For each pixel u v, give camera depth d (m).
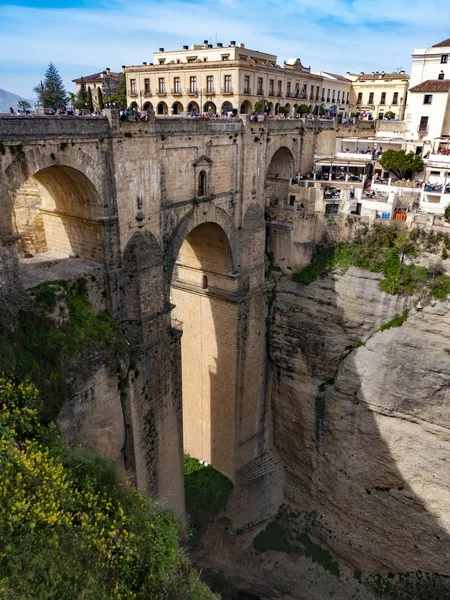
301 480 44.31
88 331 24.94
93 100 63.31
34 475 16.38
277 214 41.62
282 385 44.00
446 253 35.72
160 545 17.97
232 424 41.91
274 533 43.44
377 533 39.78
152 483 31.30
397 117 87.62
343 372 39.78
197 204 32.31
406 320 37.06
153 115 26.92
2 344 20.77
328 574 40.91
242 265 38.69
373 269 38.66
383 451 38.72
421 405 36.66
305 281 41.19
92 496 17.41
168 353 30.84
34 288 23.41
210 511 39.72
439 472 36.56
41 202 28.11
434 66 59.91
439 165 48.66
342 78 90.62
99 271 26.42
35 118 21.28
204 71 66.06
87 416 24.91
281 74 71.00
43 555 14.13
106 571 15.48
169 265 30.62
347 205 40.31
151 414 29.92
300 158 45.25
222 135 33.19
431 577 37.69
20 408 20.27
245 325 40.19
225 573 41.00
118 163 25.44
